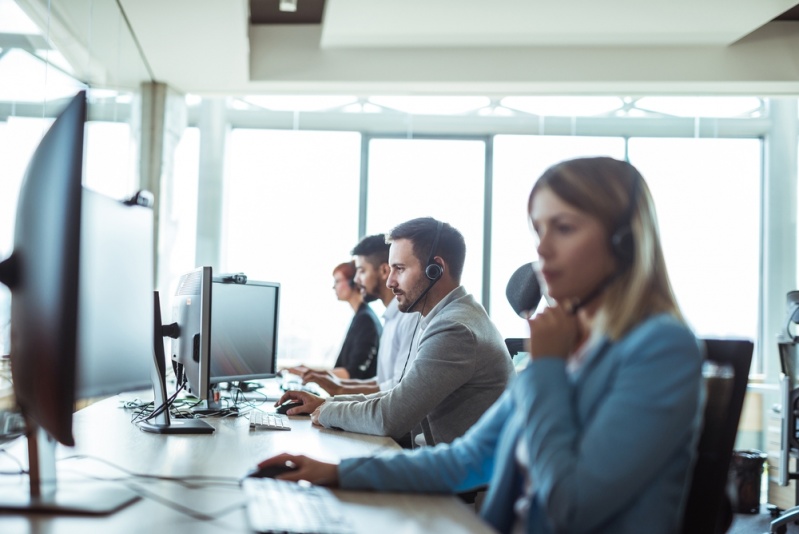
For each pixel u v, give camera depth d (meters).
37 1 2.73
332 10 4.86
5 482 1.35
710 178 5.88
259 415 2.38
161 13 4.36
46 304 1.16
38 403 1.19
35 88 2.71
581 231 1.13
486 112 6.04
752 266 5.81
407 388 2.13
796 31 5.52
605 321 1.12
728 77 5.52
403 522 1.17
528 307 1.81
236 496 1.29
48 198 1.20
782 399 4.01
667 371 1.03
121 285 1.44
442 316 2.29
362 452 1.83
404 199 6.02
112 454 1.67
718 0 4.67
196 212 5.92
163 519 1.13
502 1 4.71
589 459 1.01
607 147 5.98
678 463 1.05
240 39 4.75
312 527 1.07
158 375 2.12
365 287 4.25
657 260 1.14
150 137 5.56
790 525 4.39
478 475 1.39
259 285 3.08
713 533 1.38
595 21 5.04
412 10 4.86
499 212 6.03
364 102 6.04
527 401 1.09
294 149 6.00
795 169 5.84
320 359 5.89
